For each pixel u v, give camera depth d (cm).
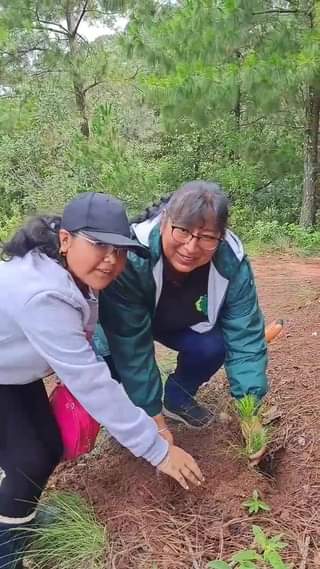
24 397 234
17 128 1495
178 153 1667
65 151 1374
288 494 264
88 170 1262
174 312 273
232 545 237
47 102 1499
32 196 1349
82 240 200
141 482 271
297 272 781
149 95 1076
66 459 251
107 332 262
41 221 212
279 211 1504
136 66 1490
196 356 292
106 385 212
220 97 1019
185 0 1106
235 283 265
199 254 234
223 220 226
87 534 244
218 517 251
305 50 976
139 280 249
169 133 1340
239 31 996
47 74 1559
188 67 1041
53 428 238
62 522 251
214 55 1021
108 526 250
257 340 277
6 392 229
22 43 1492
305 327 461
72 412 238
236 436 298
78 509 257
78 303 205
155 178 1310
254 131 1470
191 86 1020
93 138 1277
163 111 1095
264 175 1508
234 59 1063
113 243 199
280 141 1454
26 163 1468
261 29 1030
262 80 988
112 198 210
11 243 208
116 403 215
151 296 258
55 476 290
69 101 1564
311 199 1329
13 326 204
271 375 367
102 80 1544
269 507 255
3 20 1425
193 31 1015
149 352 266
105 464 293
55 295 199
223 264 258
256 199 1544
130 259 245
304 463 280
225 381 365
